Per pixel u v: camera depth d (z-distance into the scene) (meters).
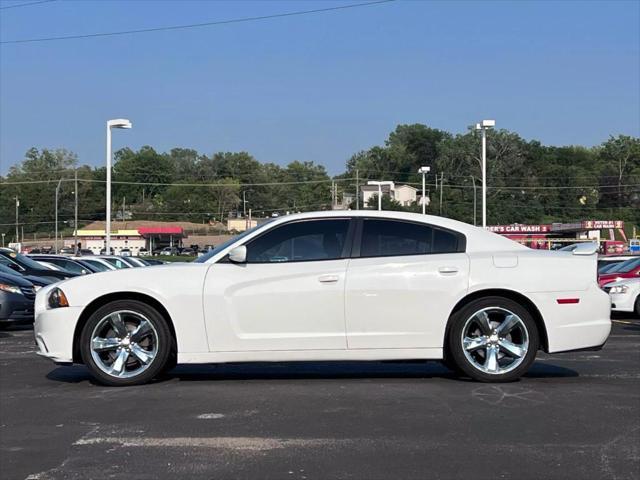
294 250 7.14
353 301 6.96
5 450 5.11
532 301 7.05
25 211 114.94
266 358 6.97
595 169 105.44
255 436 5.36
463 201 94.75
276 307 6.94
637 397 6.60
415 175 115.44
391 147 117.62
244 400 6.50
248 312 6.94
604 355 9.43
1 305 12.46
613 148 106.38
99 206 123.94
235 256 6.90
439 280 7.01
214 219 121.12
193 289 6.95
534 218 93.00
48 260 20.03
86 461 4.85
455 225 7.34
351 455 4.91
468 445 5.13
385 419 5.82
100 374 7.06
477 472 4.58
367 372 7.96
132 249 90.69
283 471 4.61
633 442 5.21
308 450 5.03
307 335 6.96
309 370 8.09
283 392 6.84
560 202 98.31
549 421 5.76
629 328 13.48
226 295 6.95
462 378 7.52
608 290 15.41
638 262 17.27
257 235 7.20
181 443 5.21
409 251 7.17
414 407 6.20
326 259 7.09
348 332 6.97
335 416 5.92
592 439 5.28
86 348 7.05
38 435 5.46
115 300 7.08
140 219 120.50
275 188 129.12
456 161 104.12
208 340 6.95
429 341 7.02
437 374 7.79
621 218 93.38
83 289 7.03
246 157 139.12
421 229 7.27
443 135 119.12
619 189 99.38
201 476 4.54
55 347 7.03
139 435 5.42
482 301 7.07
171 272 7.06
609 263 21.08
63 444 5.23
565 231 55.78
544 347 7.16
